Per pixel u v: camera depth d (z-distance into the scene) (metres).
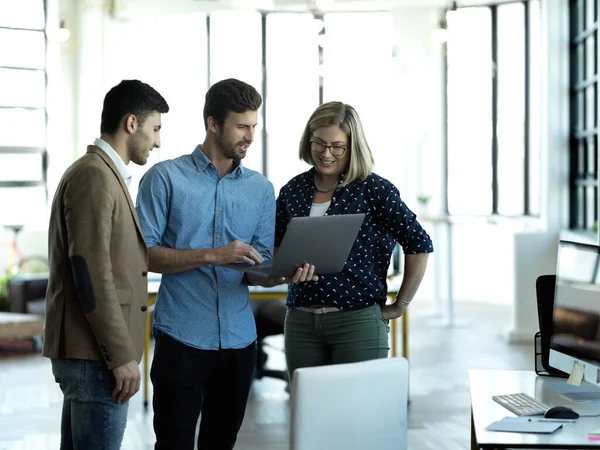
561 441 2.62
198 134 11.77
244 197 3.38
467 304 11.46
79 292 2.83
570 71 8.66
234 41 11.91
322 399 2.63
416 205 11.94
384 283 3.57
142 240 3.03
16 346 8.73
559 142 8.69
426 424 5.66
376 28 11.95
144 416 5.91
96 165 2.91
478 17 11.50
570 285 3.25
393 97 11.92
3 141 11.27
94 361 2.91
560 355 3.30
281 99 12.09
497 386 3.36
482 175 11.55
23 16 11.33
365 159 3.45
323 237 3.10
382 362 2.76
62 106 11.48
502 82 11.33
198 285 3.30
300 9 11.74
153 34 11.50
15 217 11.34
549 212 8.71
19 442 5.28
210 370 3.35
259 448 5.16
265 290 5.89
